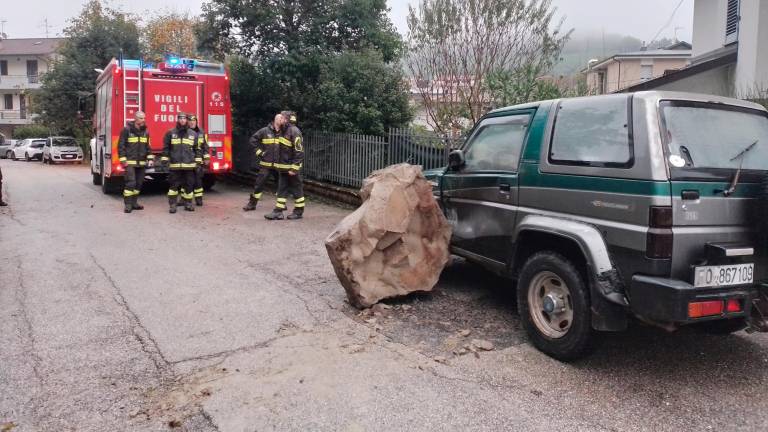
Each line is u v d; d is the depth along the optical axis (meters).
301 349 4.55
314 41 14.62
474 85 13.21
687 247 3.69
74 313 5.41
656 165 3.69
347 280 5.38
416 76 14.10
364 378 4.04
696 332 4.93
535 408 3.61
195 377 4.07
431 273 5.80
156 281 6.50
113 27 28.47
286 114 10.60
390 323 5.16
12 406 3.66
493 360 4.35
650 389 3.88
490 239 5.26
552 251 4.45
